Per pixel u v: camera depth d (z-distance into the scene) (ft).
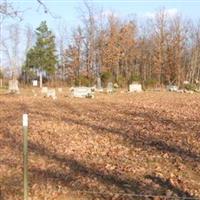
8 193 31.63
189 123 60.75
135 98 120.98
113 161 39.63
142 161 39.32
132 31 253.03
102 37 240.12
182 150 42.98
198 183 32.86
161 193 30.53
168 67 245.65
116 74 242.17
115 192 31.01
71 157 41.65
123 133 53.67
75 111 80.28
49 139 50.85
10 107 89.45
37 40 266.16
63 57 252.01
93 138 50.67
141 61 256.93
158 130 55.11
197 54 254.68
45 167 38.06
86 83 217.77
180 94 150.30
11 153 43.93
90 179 34.17
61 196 30.86
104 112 77.77
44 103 100.12
